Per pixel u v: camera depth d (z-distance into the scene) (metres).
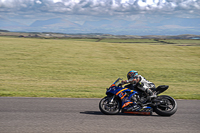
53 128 5.99
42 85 16.77
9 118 6.89
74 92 13.16
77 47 44.81
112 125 6.39
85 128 6.05
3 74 22.19
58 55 36.00
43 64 28.77
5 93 11.72
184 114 7.85
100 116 7.42
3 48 40.66
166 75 23.41
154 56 37.59
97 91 14.54
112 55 37.81
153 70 26.23
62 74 23.03
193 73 24.77
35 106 8.66
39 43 49.38
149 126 6.36
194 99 11.09
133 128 6.14
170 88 16.38
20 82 18.11
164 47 47.53
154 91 8.06
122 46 48.16
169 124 6.59
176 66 29.34
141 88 7.91
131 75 8.10
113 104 7.78
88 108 8.59
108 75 23.03
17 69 25.25
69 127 6.11
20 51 38.44
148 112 7.69
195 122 6.84
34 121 6.62
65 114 7.55
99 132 5.75
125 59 34.53
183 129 6.12
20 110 7.96
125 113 8.08
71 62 30.70
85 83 18.41
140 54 39.28
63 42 52.72
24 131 5.70
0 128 5.91
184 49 45.06
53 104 9.12
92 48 44.31
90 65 28.94
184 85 18.00
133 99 7.81
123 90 7.93
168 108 8.24
